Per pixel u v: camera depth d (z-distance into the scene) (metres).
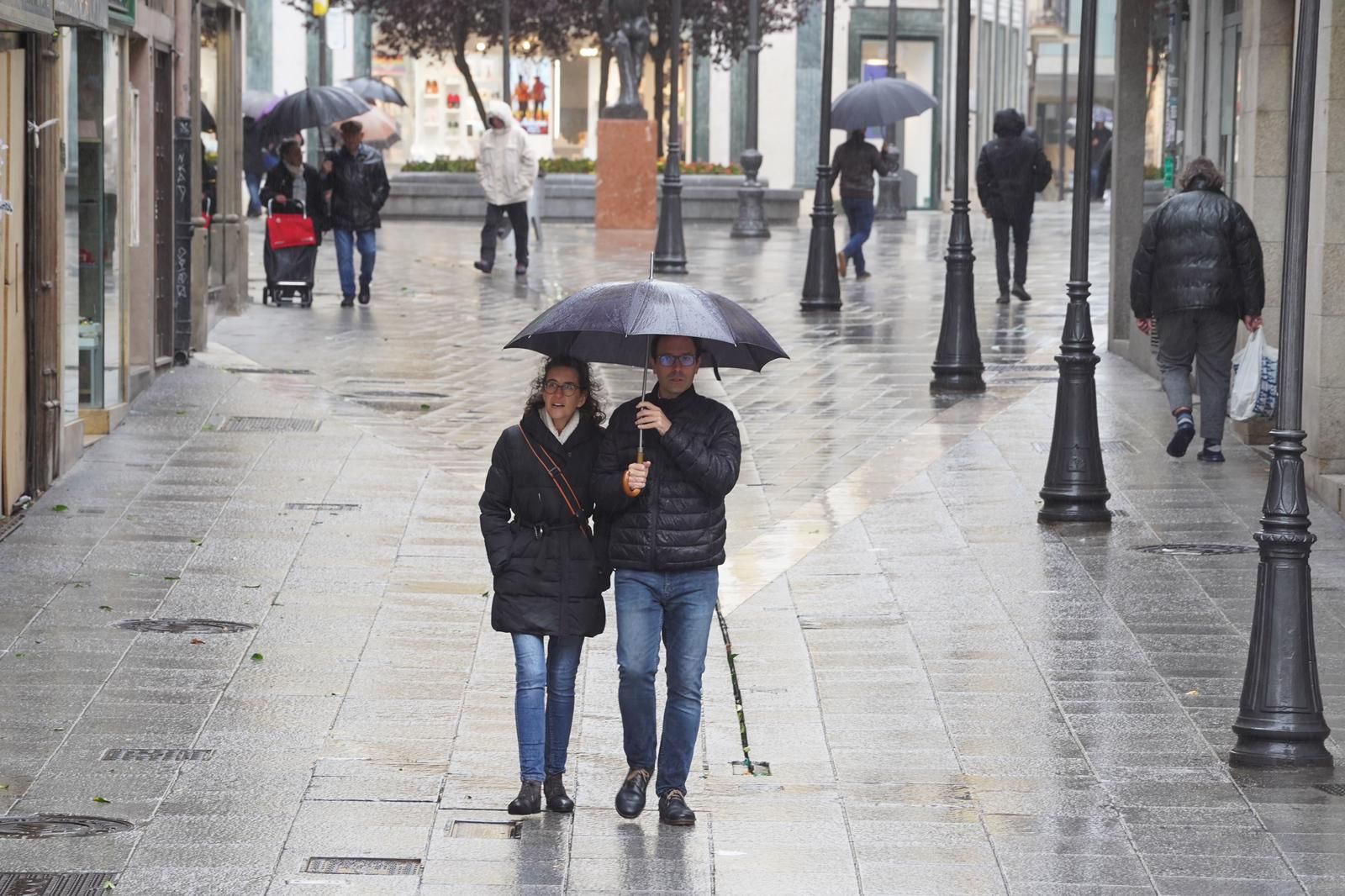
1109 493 24.66
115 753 15.69
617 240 71.44
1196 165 28.05
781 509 25.66
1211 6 34.81
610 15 85.56
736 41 93.50
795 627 20.08
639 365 14.71
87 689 17.33
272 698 17.31
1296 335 15.91
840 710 17.39
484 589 21.42
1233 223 27.67
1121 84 38.94
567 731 14.82
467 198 87.62
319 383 34.97
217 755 15.76
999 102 127.75
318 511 24.94
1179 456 28.08
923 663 18.78
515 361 38.28
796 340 41.44
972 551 23.25
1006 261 48.56
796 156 110.38
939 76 113.69
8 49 24.19
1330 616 20.23
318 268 57.59
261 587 21.17
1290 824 14.50
